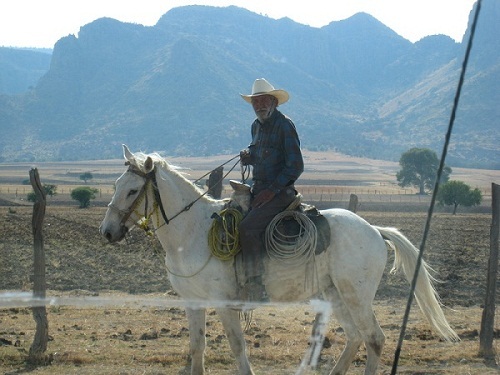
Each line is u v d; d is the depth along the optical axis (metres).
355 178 176.62
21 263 26.33
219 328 14.88
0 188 138.50
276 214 9.69
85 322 15.52
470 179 172.38
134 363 11.62
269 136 9.84
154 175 9.73
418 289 10.48
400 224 53.72
